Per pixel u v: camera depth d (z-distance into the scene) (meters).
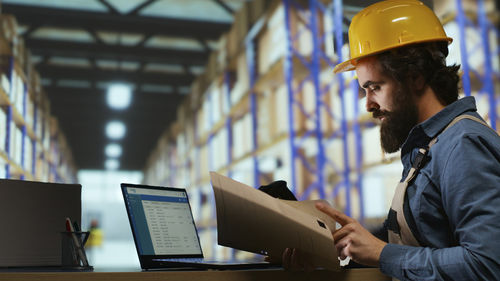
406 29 1.33
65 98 12.22
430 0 2.42
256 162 5.69
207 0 7.50
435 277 1.14
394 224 1.35
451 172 1.17
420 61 1.30
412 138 1.33
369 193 4.30
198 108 9.18
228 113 6.83
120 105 12.91
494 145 1.17
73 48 9.18
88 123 14.79
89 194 26.36
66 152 15.23
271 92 5.32
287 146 5.05
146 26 8.17
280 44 4.81
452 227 1.20
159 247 1.58
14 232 1.55
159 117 14.41
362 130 4.39
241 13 6.03
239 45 6.12
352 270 1.43
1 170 5.62
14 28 5.46
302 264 1.34
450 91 1.33
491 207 1.09
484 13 3.75
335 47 2.11
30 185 1.60
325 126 4.90
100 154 19.72
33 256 1.56
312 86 4.88
